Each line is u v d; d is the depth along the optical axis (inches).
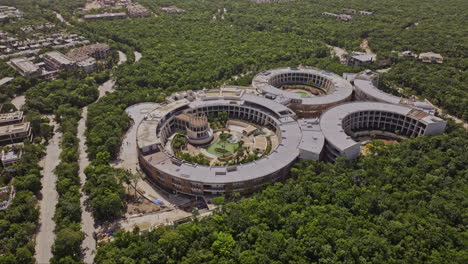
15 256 7086.6
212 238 7268.7
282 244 6924.2
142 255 6953.7
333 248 6879.9
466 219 7347.4
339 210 7775.6
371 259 6569.9
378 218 7598.4
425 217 7495.1
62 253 7116.1
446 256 6510.8
